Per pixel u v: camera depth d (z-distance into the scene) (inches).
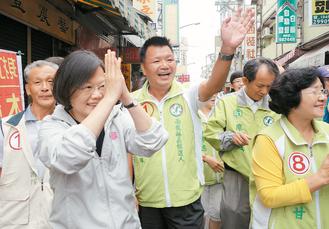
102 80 74.6
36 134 111.7
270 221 88.7
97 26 364.5
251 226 93.0
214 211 167.8
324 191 85.5
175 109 112.4
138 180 112.0
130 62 478.0
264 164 87.4
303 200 81.9
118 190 77.3
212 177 165.6
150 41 112.3
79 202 74.9
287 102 87.0
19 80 145.7
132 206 80.7
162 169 109.0
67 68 73.6
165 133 81.1
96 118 69.1
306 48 501.0
